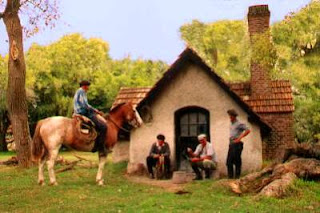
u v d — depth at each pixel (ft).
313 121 84.84
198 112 52.75
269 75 57.77
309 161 37.88
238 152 44.57
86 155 98.12
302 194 33.06
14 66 60.54
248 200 32.40
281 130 55.47
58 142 39.86
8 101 60.64
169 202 32.22
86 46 148.15
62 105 135.03
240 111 50.70
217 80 50.75
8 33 60.54
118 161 59.72
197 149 46.70
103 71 154.20
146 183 44.24
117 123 43.75
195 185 40.27
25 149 60.03
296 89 84.17
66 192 36.86
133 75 169.89
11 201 33.47
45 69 130.62
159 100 52.85
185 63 52.03
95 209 30.19
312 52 59.67
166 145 49.19
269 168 38.42
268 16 57.93
